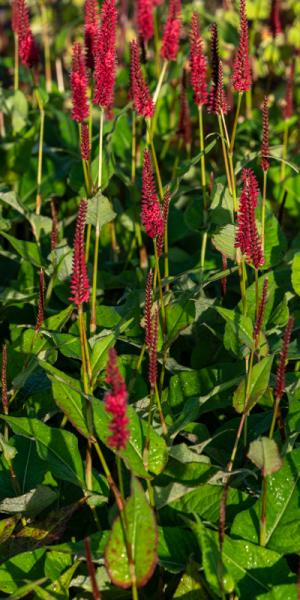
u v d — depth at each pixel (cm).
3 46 290
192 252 199
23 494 156
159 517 154
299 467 153
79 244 144
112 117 198
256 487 157
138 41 194
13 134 209
